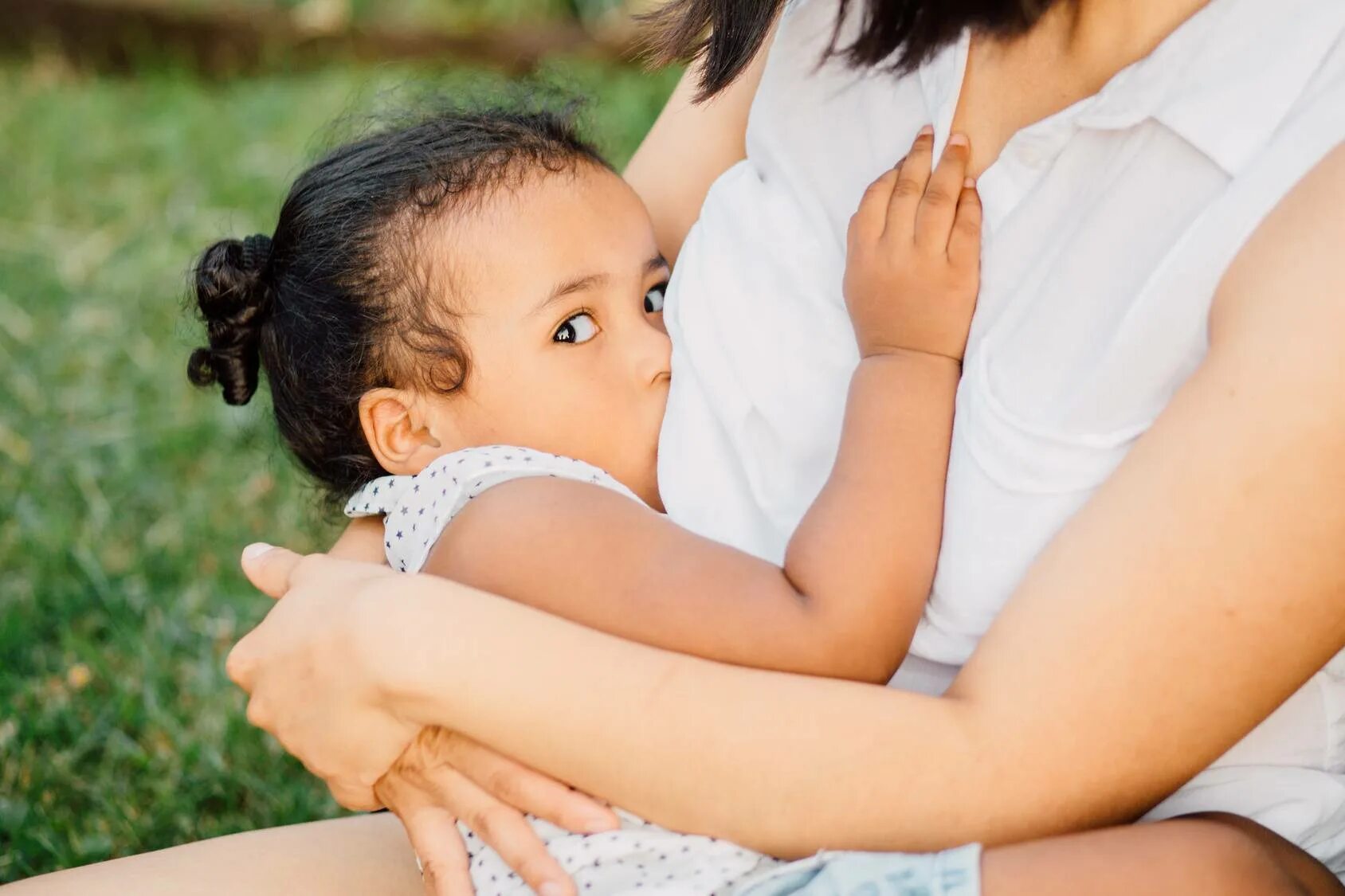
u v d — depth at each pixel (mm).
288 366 1801
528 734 1199
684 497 1520
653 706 1177
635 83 5230
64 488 3289
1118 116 1237
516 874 1325
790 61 1581
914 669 1357
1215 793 1245
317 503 2092
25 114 5453
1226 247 1116
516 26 6082
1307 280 1045
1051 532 1209
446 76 5660
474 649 1215
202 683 2617
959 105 1377
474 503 1449
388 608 1251
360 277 1703
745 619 1276
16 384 3693
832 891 1116
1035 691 1101
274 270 1822
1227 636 1060
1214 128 1179
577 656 1204
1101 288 1229
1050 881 1095
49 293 4129
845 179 1498
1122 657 1078
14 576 2988
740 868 1241
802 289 1485
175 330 3684
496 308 1642
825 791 1140
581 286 1649
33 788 2363
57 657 2742
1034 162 1310
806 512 1324
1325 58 1155
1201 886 1096
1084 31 1279
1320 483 1034
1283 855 1159
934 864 1109
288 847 1491
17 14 6176
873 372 1344
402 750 1307
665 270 1736
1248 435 1048
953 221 1335
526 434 1652
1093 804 1111
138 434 3459
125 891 1407
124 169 4949
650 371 1646
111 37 6207
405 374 1691
